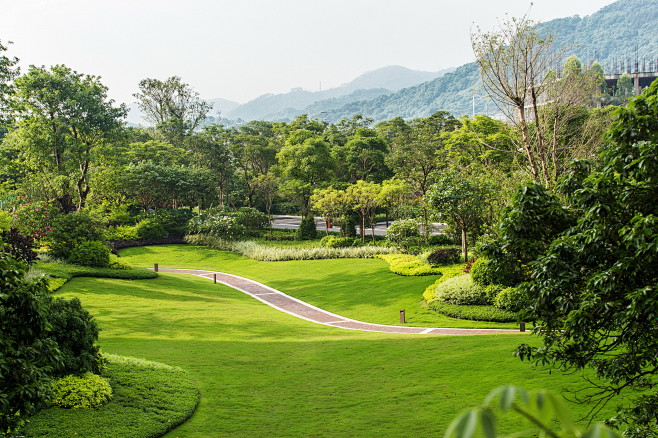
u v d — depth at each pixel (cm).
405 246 5166
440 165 5534
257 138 7888
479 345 2106
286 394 1678
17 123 5028
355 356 2144
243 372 1931
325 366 2016
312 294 4088
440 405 1494
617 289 773
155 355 2133
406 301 3544
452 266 4088
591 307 792
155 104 10144
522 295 905
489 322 2933
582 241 823
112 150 5656
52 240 4150
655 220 686
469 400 1511
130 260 5753
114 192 6456
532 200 899
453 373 1780
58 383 1416
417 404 1520
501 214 957
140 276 4172
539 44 2356
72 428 1266
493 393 153
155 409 1435
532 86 2389
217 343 2472
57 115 5191
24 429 1230
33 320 842
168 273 5000
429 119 9125
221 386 1750
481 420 138
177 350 2262
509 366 1764
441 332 2789
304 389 1728
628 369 835
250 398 1638
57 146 5091
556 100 2728
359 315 3412
